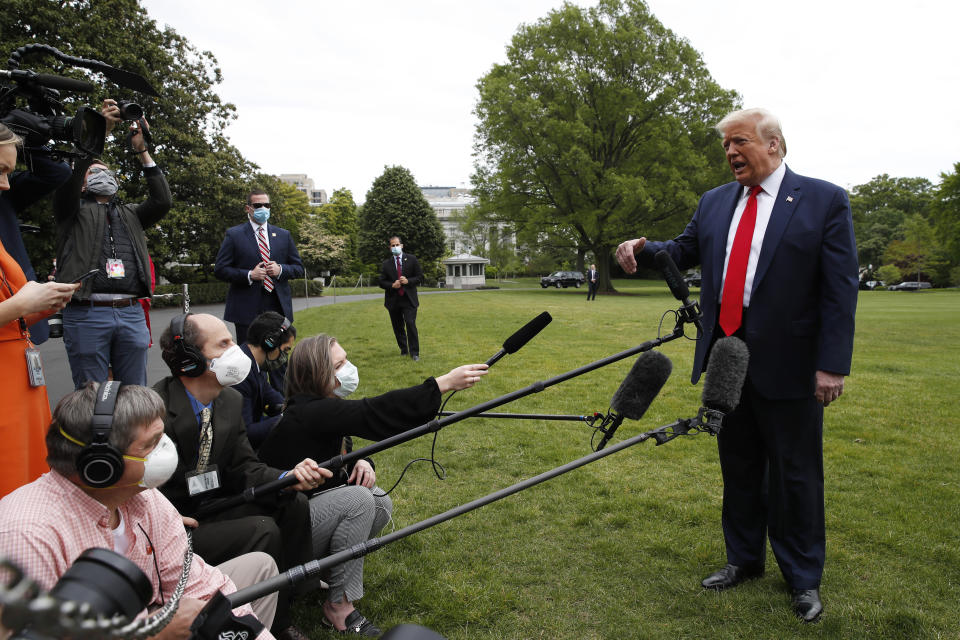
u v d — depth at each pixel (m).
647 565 3.31
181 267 28.19
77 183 3.56
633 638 2.68
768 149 2.84
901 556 3.39
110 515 1.65
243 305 6.00
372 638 2.62
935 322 17.22
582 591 3.06
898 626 2.74
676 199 34.44
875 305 27.17
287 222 51.88
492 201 39.66
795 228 2.78
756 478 3.08
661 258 2.41
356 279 55.28
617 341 12.07
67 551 1.49
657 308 22.31
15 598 0.60
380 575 3.20
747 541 3.10
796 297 2.80
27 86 2.98
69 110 17.12
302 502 2.59
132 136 3.99
